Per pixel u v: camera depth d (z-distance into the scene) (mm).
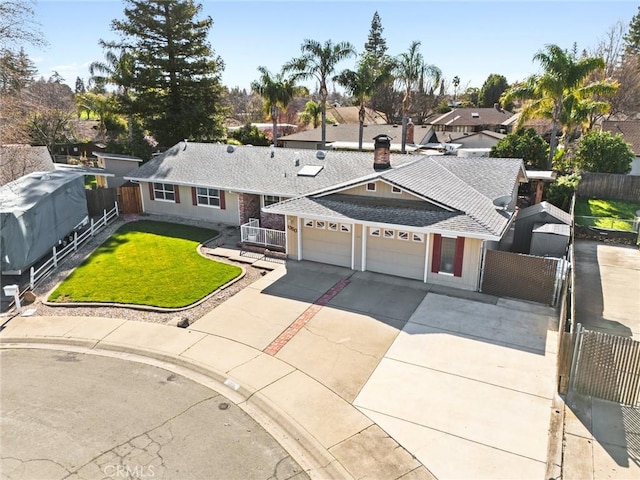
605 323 13172
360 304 14273
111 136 55062
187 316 13766
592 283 16328
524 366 10781
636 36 61719
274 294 15156
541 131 50906
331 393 9938
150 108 41031
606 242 21766
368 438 8570
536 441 8367
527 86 34125
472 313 13531
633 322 13242
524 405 9391
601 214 25641
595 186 28781
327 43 38438
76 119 62031
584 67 29922
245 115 93062
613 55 61375
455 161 21062
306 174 21766
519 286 14414
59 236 20328
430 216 15344
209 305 14469
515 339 12023
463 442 8398
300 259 18391
